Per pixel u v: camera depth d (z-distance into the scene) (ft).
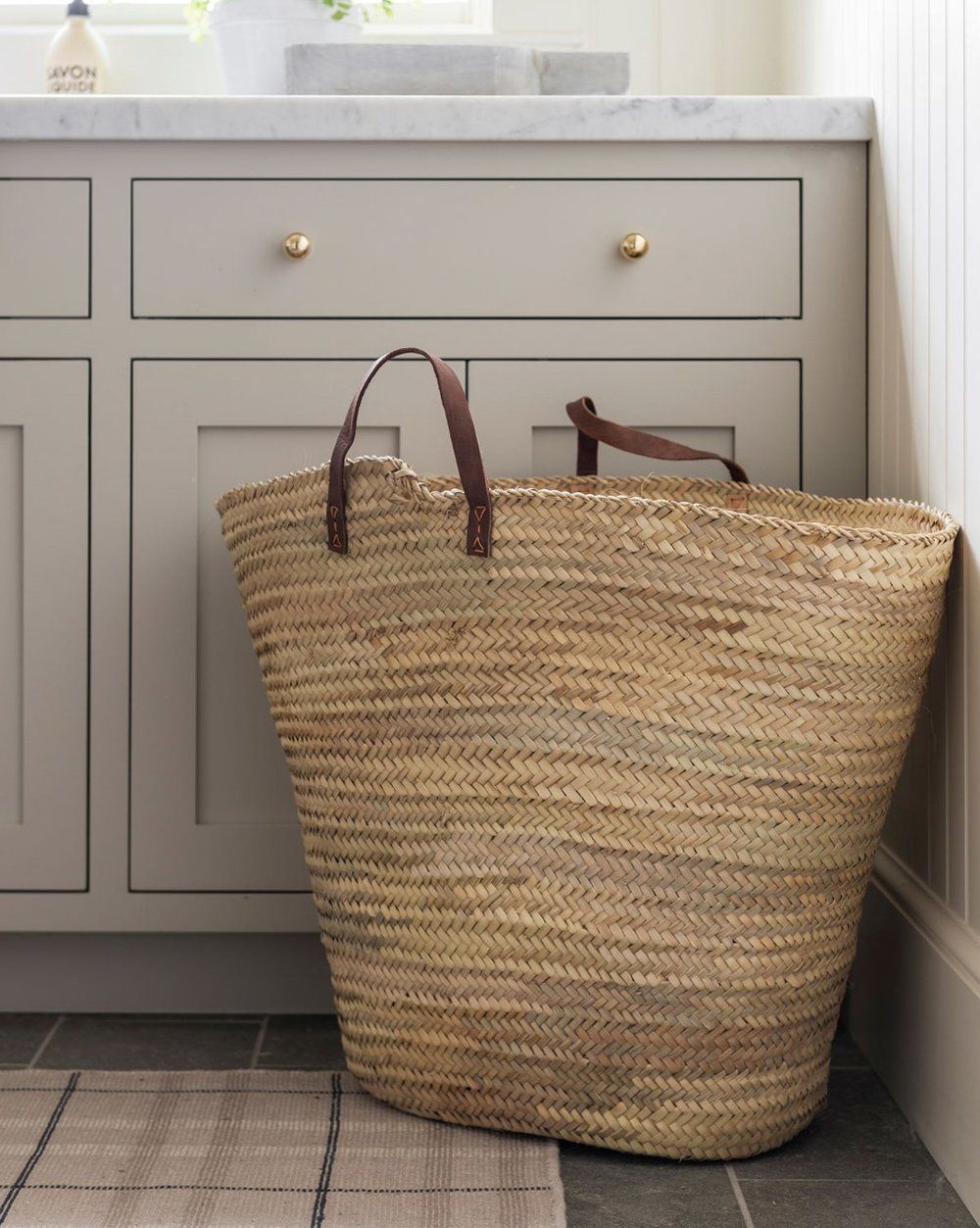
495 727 3.48
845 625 3.34
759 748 3.37
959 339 3.59
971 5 3.45
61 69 6.03
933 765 3.87
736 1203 3.39
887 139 4.26
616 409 4.50
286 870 4.54
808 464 4.52
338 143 4.43
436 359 3.52
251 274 4.46
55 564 4.51
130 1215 3.25
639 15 6.23
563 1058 3.57
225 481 4.52
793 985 3.56
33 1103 3.88
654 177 4.45
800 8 5.75
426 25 6.45
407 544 3.50
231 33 5.64
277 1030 4.55
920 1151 3.72
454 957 3.63
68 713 4.52
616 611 3.34
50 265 4.47
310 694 3.78
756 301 4.49
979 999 3.31
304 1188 3.40
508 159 4.44
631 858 3.43
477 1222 3.23
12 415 4.49
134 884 4.53
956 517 3.64
